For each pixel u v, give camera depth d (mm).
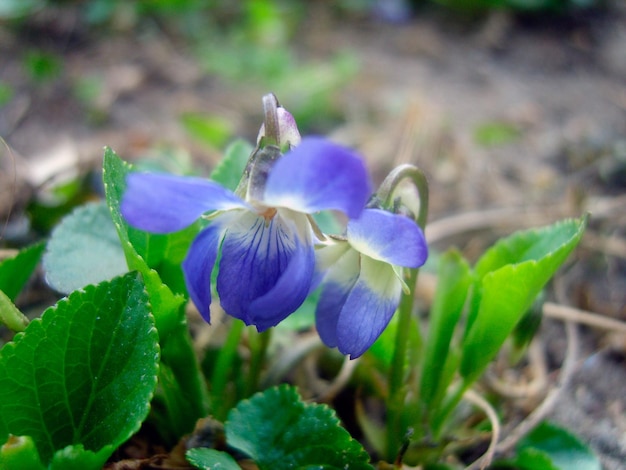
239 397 92
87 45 235
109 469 76
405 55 257
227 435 72
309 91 203
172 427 82
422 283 122
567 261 136
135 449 84
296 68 234
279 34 246
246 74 221
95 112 192
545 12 286
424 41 268
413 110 181
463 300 83
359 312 69
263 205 66
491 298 78
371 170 176
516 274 75
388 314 70
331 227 102
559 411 104
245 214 67
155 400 82
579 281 134
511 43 268
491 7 286
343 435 71
